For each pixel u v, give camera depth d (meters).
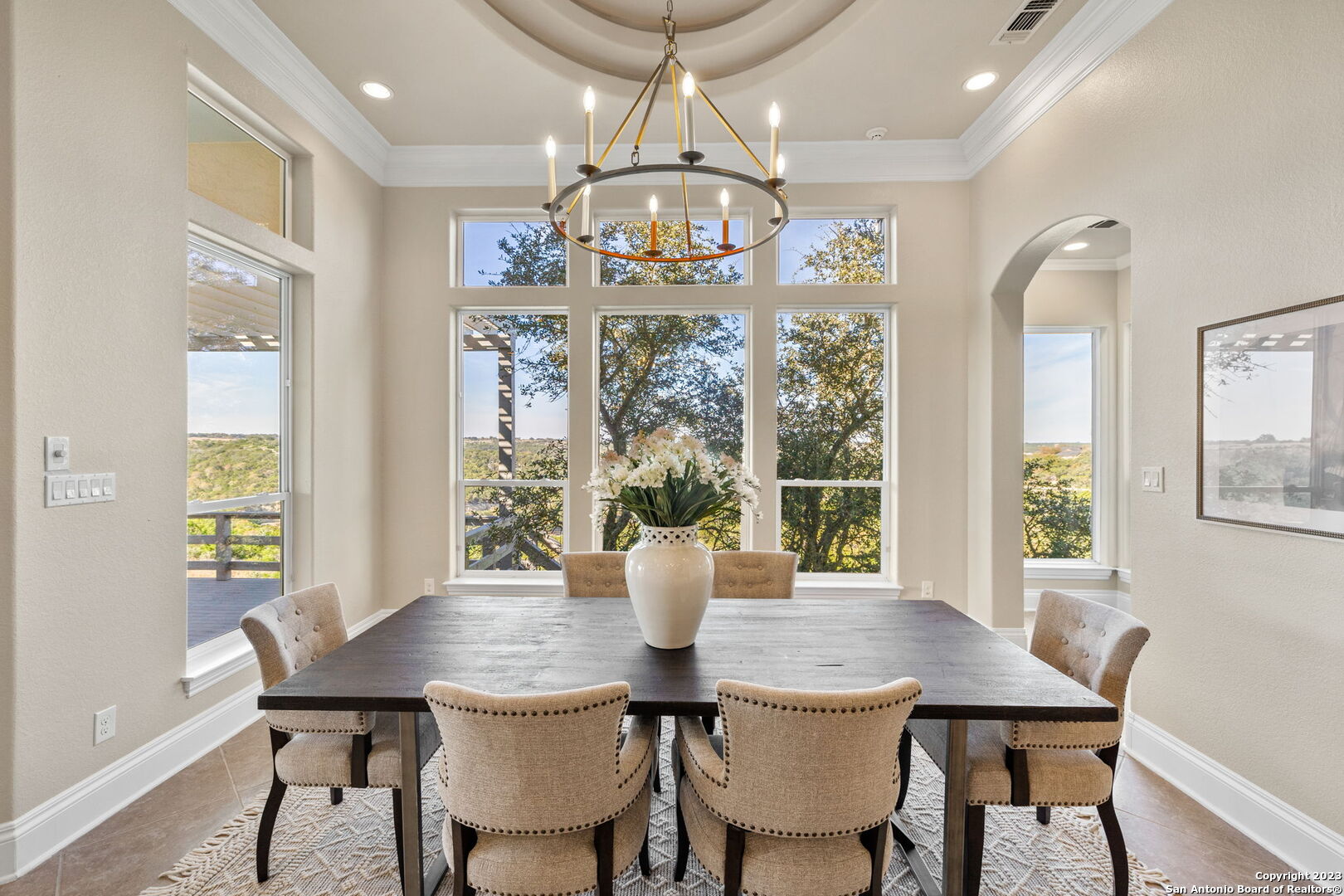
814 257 3.88
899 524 3.77
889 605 2.21
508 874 1.25
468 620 2.00
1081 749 1.61
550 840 1.29
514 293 3.84
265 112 2.71
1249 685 1.92
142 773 2.10
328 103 3.10
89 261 1.92
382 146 3.64
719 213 3.89
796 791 1.19
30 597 1.75
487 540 3.95
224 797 2.10
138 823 1.95
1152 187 2.29
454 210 3.86
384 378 3.83
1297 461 1.74
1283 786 1.80
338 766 1.61
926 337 3.76
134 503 2.08
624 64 3.00
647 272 3.90
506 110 3.27
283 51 2.71
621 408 3.90
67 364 1.85
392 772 1.60
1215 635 2.04
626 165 3.79
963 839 1.49
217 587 2.60
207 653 2.52
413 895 1.49
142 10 2.10
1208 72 2.04
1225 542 2.00
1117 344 4.50
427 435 3.84
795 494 3.89
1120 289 4.47
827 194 3.76
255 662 2.68
